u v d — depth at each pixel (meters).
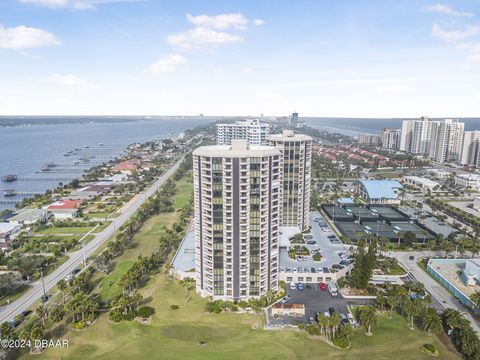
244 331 145.62
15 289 179.75
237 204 156.88
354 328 147.12
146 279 190.50
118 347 135.25
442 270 197.12
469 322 138.12
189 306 163.62
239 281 164.88
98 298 171.75
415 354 131.00
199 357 129.25
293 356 129.38
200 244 168.25
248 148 170.62
